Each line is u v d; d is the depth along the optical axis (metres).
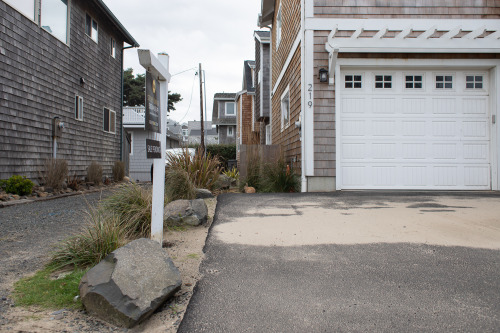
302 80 7.97
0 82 8.08
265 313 2.29
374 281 2.75
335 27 7.43
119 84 15.89
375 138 7.75
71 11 11.29
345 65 7.66
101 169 12.41
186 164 7.79
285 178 8.45
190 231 4.33
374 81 7.80
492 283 2.67
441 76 7.82
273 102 14.21
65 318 2.25
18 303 2.43
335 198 6.36
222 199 6.48
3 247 3.80
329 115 7.68
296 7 8.92
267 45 16.97
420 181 7.75
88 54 12.62
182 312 2.35
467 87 7.82
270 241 3.80
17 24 8.64
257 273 2.95
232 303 2.43
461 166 7.73
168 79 3.52
